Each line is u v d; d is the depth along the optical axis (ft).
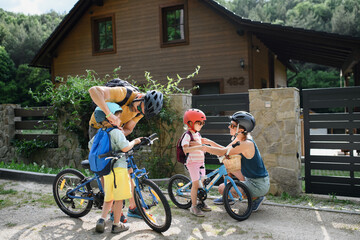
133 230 12.48
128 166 12.73
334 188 17.37
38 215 14.26
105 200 12.08
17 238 11.69
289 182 17.57
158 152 21.20
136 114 13.05
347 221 13.46
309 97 17.79
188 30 41.09
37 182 20.83
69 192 13.74
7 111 29.01
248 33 37.83
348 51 36.70
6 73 139.33
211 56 40.06
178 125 20.71
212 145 15.31
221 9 37.06
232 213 13.53
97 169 11.76
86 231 12.39
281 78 71.31
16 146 28.55
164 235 11.98
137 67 44.24
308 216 14.15
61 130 26.02
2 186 19.80
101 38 47.83
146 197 12.78
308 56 54.75
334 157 17.37
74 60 48.65
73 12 46.39
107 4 45.88
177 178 15.80
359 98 16.80
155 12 42.96
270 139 17.94
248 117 14.08
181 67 41.65
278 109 17.74
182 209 15.33
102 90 11.62
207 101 20.77
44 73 135.23
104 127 12.06
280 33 34.42
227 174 14.33
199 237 11.80
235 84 38.88
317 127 17.69
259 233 12.17
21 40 186.29
